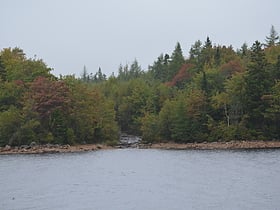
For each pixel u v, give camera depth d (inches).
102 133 4192.9
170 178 1681.8
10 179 1705.2
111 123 4328.3
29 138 3631.9
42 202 1232.8
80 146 3752.5
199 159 2484.0
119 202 1219.9
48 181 1640.0
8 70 4382.4
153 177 1721.2
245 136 3762.3
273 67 4104.3
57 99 3777.1
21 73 4276.6
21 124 3619.6
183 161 2377.0
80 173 1883.6
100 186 1505.9
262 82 3823.8
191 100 4097.0
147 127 4370.1
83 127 3981.3
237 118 3922.2
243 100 3882.9
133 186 1496.1
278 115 3732.8
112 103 4488.2
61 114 3801.7
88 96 4062.5
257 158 2422.5
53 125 3759.8
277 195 1262.3
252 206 1128.8
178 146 3929.6
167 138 4281.5
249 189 1370.6
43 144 3651.6
